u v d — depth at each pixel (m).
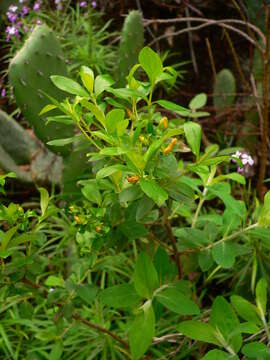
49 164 1.37
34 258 0.68
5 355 1.04
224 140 1.47
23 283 0.68
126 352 0.82
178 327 0.58
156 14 1.82
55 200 1.32
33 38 1.12
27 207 1.37
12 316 1.04
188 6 1.69
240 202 0.71
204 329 0.57
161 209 0.67
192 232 0.70
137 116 0.61
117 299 0.61
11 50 1.66
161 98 1.70
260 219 0.69
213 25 1.76
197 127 0.56
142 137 0.57
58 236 1.13
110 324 1.02
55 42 1.14
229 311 0.58
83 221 0.66
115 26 1.84
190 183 0.62
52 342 1.02
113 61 1.64
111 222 0.66
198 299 1.05
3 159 1.31
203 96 0.94
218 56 1.75
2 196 1.41
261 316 0.60
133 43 1.24
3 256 0.61
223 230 0.72
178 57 1.78
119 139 0.55
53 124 1.15
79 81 1.48
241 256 0.98
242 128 1.42
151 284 0.60
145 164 0.53
